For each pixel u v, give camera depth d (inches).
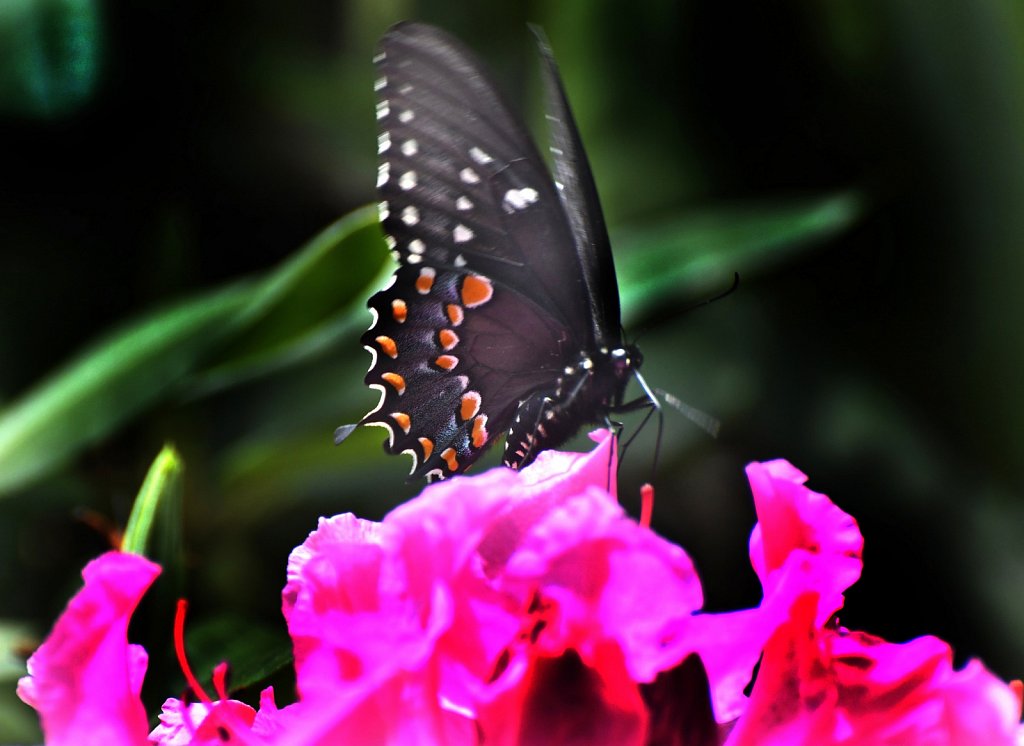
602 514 28.1
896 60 38.0
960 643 38.9
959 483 39.1
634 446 37.1
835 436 39.7
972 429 39.0
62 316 41.8
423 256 30.7
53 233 42.0
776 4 39.2
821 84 40.0
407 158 30.5
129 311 42.2
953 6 37.0
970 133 37.5
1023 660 38.1
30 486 35.0
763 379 39.5
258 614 35.4
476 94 30.5
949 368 39.0
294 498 35.2
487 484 28.2
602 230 30.9
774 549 28.6
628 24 39.5
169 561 30.9
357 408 34.9
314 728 28.0
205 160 42.8
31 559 36.7
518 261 30.9
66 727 28.3
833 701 28.5
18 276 41.6
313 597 28.3
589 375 31.0
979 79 37.2
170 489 30.9
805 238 33.5
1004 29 36.8
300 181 43.3
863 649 28.6
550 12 39.9
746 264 37.7
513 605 28.2
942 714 28.4
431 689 28.1
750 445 40.0
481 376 31.0
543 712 28.1
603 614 28.1
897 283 39.4
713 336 39.5
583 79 39.7
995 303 38.1
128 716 28.4
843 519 28.7
